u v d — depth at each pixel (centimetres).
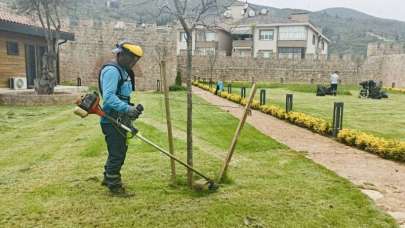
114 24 2898
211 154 666
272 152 698
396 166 616
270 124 1105
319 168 579
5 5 2211
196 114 1304
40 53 2288
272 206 414
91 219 376
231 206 411
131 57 411
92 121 1064
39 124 1002
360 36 13838
